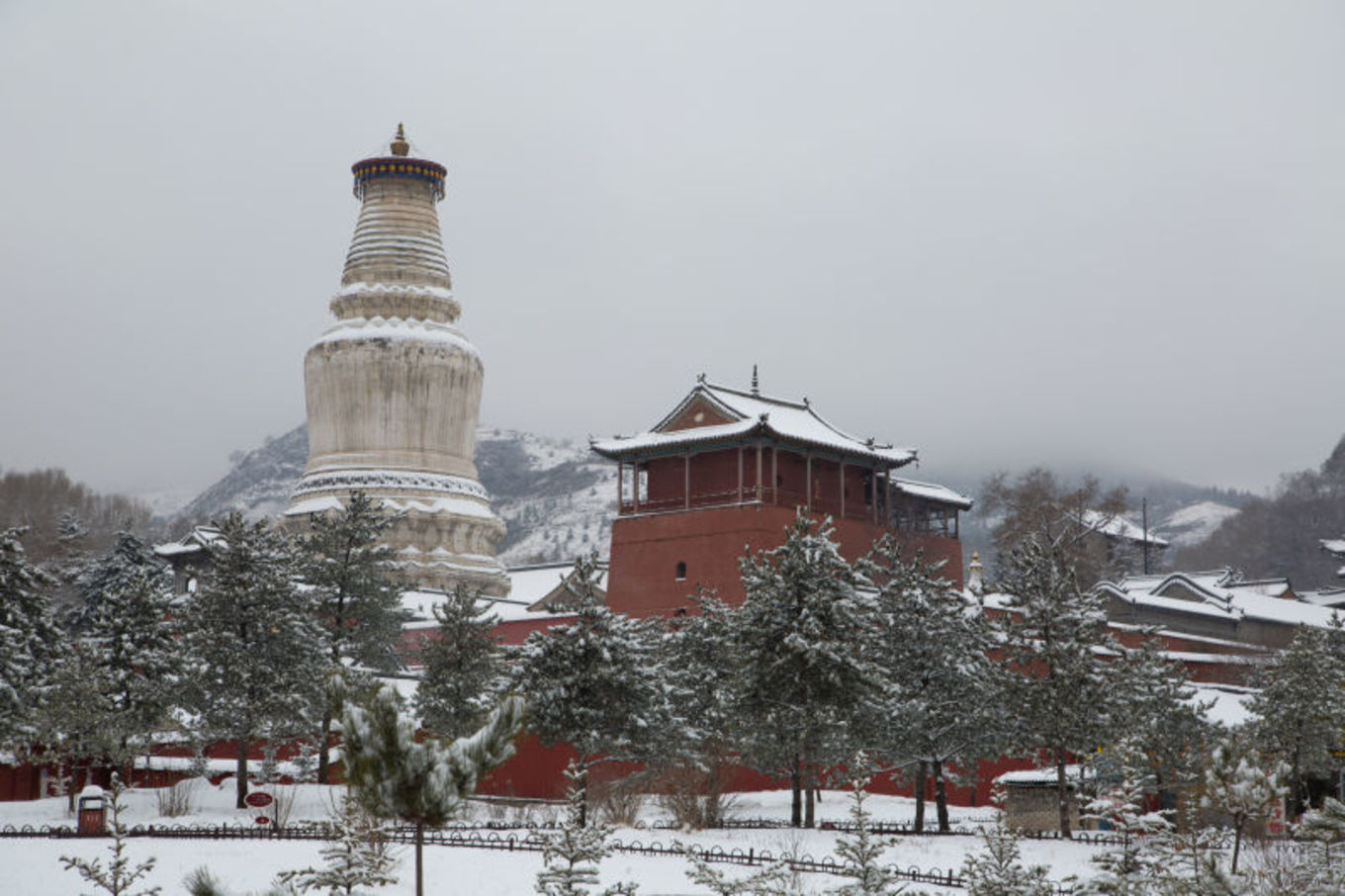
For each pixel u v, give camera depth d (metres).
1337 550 175.00
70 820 70.38
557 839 34.62
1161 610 115.06
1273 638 119.56
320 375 141.88
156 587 83.25
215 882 29.33
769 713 69.44
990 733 67.31
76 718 73.81
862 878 31.62
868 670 67.88
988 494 148.25
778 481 105.56
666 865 53.09
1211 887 30.92
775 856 54.56
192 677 74.69
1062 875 52.59
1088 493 144.75
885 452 111.38
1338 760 77.69
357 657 83.06
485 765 30.78
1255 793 38.75
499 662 78.81
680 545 103.06
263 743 89.56
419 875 30.94
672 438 104.75
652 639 77.12
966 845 61.16
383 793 30.23
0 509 174.12
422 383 140.88
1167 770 67.00
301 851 55.47
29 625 73.50
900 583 70.88
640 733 69.75
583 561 72.00
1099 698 65.38
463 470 143.00
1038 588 68.69
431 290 145.12
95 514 190.50
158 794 76.44
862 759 32.97
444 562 135.00
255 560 77.19
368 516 84.88
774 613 69.69
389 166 147.38
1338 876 33.16
